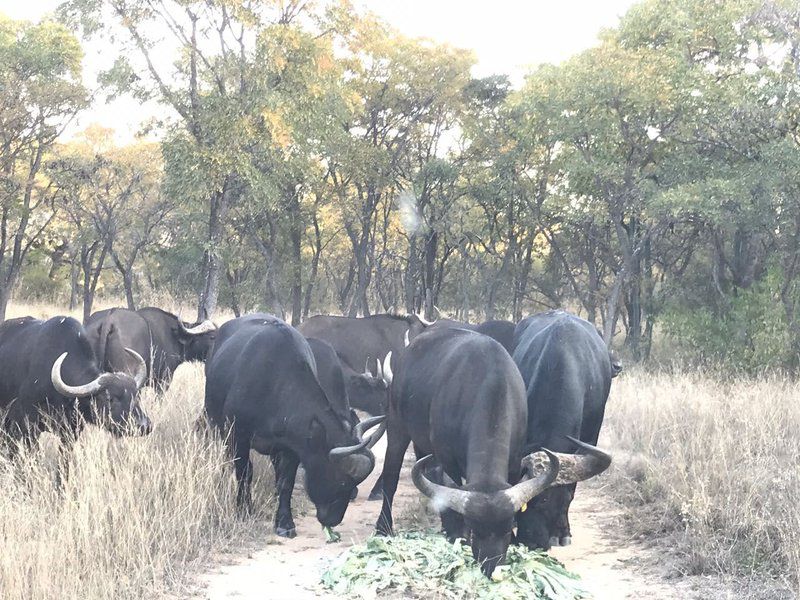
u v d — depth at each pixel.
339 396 10.15
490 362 7.52
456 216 31.98
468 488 6.74
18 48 26.25
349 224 32.31
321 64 24.38
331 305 41.66
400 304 40.03
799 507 7.75
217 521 8.66
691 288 25.16
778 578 7.07
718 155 23.03
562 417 7.83
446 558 7.27
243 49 23.81
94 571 6.67
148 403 11.40
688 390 14.02
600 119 22.75
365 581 7.01
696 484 8.86
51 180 29.67
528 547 7.44
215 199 25.19
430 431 7.89
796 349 19.58
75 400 9.05
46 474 8.16
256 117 23.62
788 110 20.31
